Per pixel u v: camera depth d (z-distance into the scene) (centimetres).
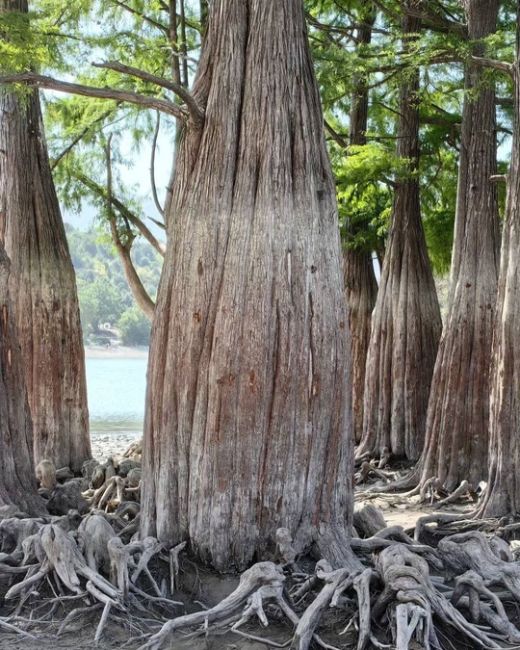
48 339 1683
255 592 873
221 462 995
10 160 1692
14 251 1684
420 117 2256
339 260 1059
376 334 2031
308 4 2286
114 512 1250
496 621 865
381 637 838
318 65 1791
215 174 1042
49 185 1733
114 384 6588
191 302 1027
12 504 1126
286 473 1001
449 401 1653
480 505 1327
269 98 1041
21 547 983
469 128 1689
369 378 2034
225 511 991
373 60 1786
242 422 995
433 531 1234
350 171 2011
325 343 1022
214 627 856
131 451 2028
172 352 1036
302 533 1003
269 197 1023
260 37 1052
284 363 1003
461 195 1700
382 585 879
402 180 2028
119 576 917
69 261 1736
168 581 976
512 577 933
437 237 2406
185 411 1019
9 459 1164
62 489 1266
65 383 1698
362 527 1107
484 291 1650
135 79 2056
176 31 1970
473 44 1552
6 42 1254
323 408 1020
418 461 1780
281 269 1011
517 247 1321
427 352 1991
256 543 995
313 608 842
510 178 1350
